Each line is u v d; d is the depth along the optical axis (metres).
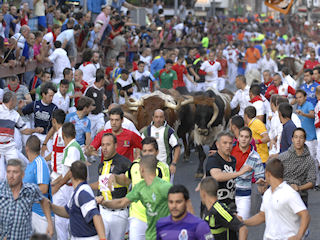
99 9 25.39
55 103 14.62
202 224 6.73
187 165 15.94
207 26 47.88
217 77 23.58
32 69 17.88
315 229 11.27
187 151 16.16
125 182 8.94
